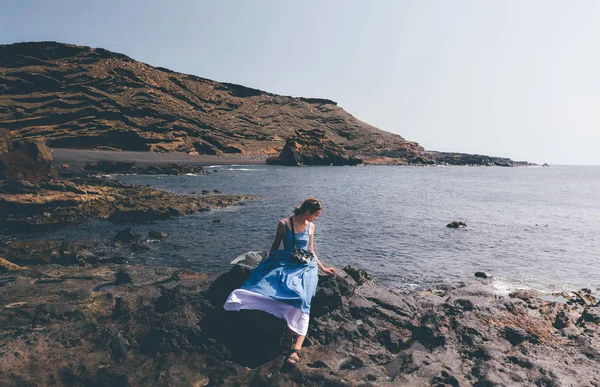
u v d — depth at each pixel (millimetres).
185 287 5746
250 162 91750
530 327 5617
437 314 5730
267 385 3795
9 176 21188
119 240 13062
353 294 5910
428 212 23312
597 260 12477
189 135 114688
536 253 13305
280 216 18812
